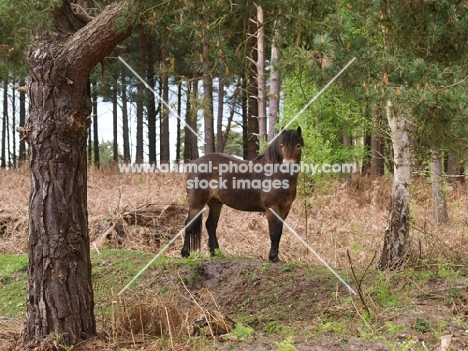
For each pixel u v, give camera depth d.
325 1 5.82
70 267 5.67
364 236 10.37
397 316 5.31
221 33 6.02
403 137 7.26
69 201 5.65
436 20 5.98
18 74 5.35
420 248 7.32
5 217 12.15
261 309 7.02
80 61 5.52
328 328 5.23
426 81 5.22
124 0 5.50
